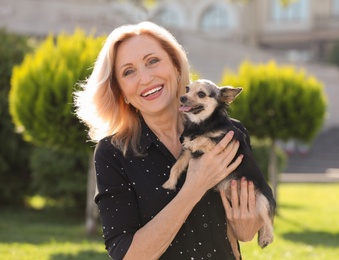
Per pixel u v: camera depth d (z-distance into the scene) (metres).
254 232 3.49
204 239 3.25
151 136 3.42
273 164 13.03
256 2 43.28
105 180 3.27
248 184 3.36
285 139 12.54
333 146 27.75
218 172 3.16
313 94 12.40
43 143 9.92
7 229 11.02
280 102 12.22
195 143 3.39
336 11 42.53
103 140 3.41
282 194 17.50
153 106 3.43
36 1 25.66
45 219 12.62
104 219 3.21
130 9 34.41
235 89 3.75
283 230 11.20
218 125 3.51
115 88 3.54
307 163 25.42
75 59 9.82
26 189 13.94
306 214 13.38
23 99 9.77
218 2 42.69
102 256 8.48
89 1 26.14
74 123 9.62
